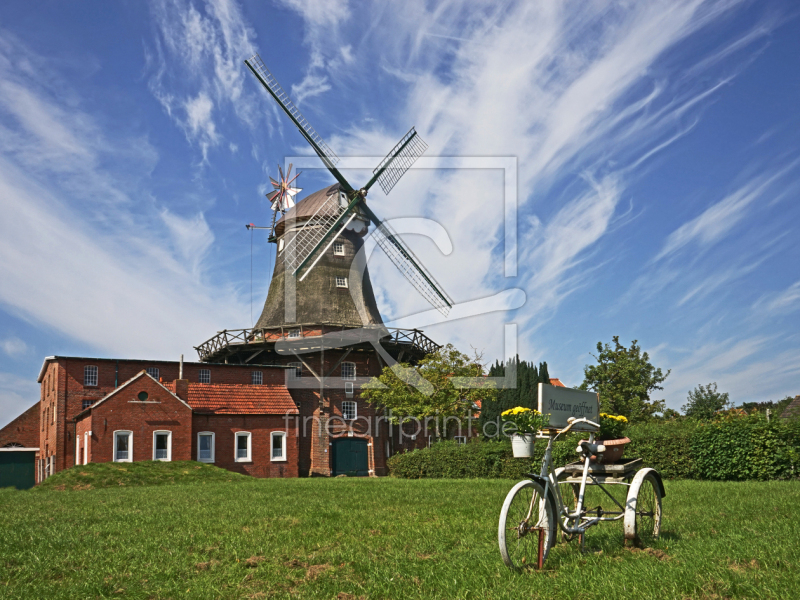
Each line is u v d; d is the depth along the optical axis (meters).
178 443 37.78
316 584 6.67
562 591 5.94
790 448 19.11
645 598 5.59
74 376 39.47
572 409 8.79
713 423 21.44
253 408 41.56
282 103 42.00
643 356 38.88
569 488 9.48
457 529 9.62
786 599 5.46
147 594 6.50
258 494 17.31
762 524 9.01
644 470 8.21
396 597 6.09
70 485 27.22
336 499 15.01
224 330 44.47
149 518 11.85
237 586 6.69
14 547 9.09
